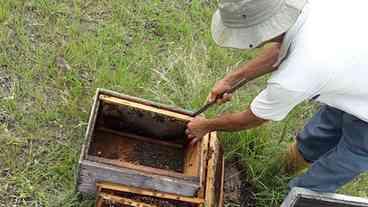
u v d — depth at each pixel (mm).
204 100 3205
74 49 3268
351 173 2473
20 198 2734
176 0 3711
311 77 1887
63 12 3441
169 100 3172
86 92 3148
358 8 1901
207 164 2701
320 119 2672
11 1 3365
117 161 2582
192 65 3365
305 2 1829
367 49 1900
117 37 3416
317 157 2863
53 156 2881
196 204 2609
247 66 2521
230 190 3033
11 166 2809
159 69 3357
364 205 2439
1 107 2986
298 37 1873
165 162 2941
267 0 1756
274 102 2037
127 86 3186
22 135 2924
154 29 3551
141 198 2635
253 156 3074
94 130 2887
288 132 3297
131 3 3605
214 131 2568
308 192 2416
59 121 3014
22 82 3102
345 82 1976
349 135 2344
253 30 1816
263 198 3008
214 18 1953
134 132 2936
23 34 3275
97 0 3549
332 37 1860
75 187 2697
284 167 3053
